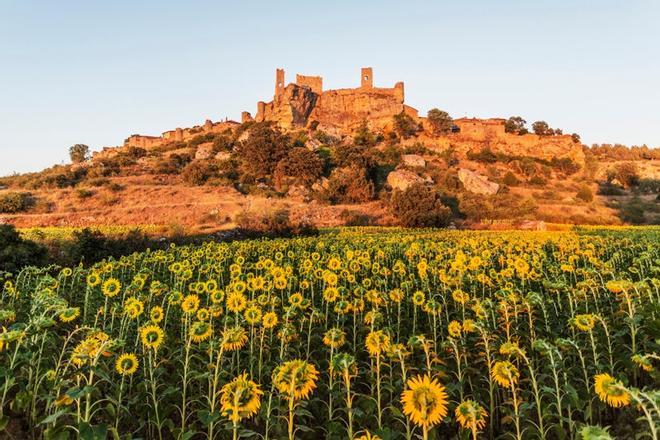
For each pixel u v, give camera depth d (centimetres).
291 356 690
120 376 622
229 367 617
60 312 548
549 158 10512
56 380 489
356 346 741
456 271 1067
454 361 679
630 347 604
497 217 6372
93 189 6169
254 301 733
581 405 482
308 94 11938
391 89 12744
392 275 1262
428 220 5372
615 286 632
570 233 3556
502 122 11906
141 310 702
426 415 364
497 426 547
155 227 4081
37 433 492
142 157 9144
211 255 1745
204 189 6612
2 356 627
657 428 342
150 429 536
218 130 12144
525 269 1033
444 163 9075
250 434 426
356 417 521
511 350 501
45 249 1886
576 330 698
